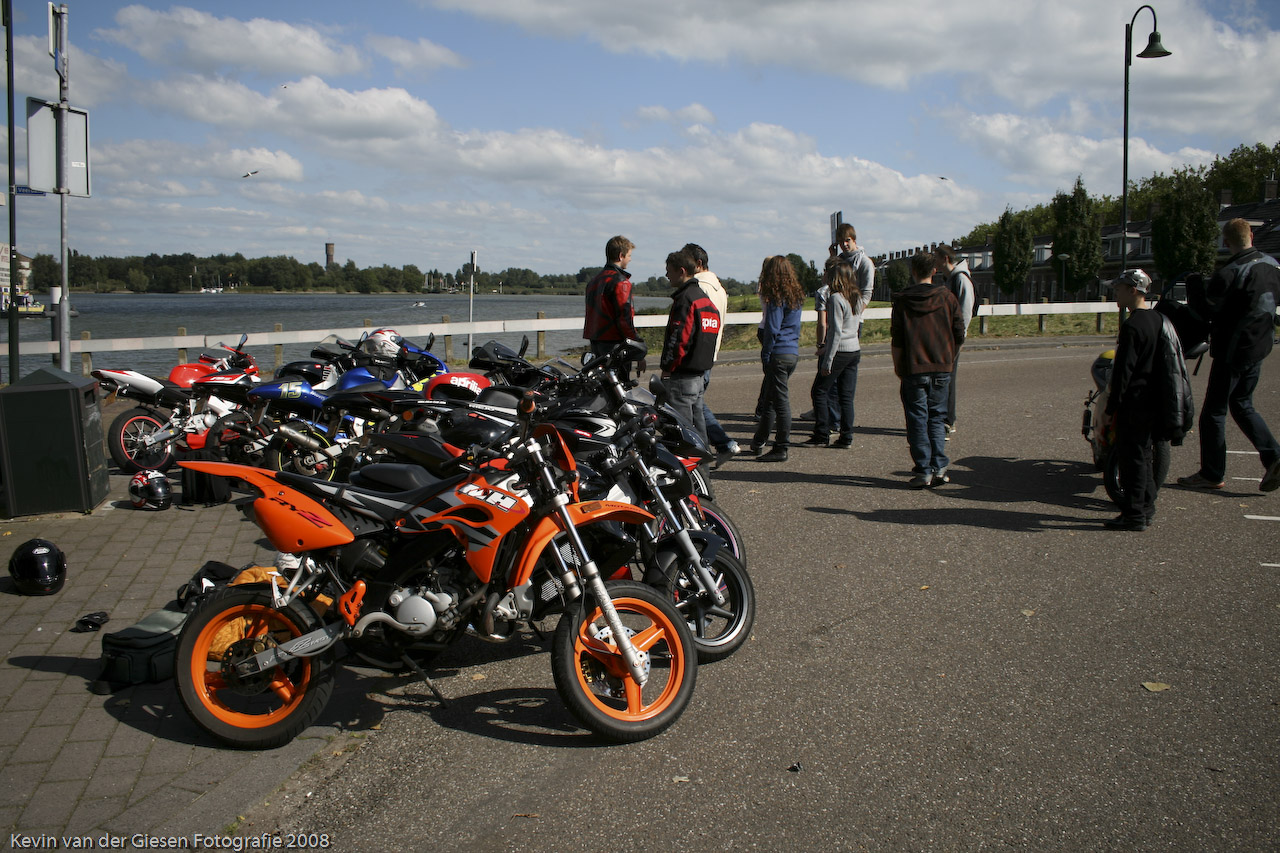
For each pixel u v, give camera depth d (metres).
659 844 3.04
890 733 3.76
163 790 3.40
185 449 8.71
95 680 4.27
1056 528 6.60
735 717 3.94
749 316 22.64
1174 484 7.80
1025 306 25.89
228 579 4.60
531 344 26.80
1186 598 5.19
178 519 7.02
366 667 4.24
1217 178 87.56
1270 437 7.37
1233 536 6.33
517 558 3.88
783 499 7.54
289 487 3.91
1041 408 12.02
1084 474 8.25
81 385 7.12
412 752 3.71
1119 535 6.41
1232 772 3.41
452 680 4.41
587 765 3.58
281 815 3.26
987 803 3.24
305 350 24.36
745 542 6.41
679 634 3.88
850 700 4.06
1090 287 73.06
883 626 4.89
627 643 3.71
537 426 3.84
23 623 4.94
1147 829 3.07
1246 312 7.13
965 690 4.13
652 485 4.29
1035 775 3.42
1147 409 6.27
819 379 9.57
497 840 3.09
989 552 6.09
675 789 3.38
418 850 3.05
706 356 7.48
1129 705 3.95
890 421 11.31
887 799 3.28
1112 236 74.88
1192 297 7.39
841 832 3.09
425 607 3.83
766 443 9.80
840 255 9.65
